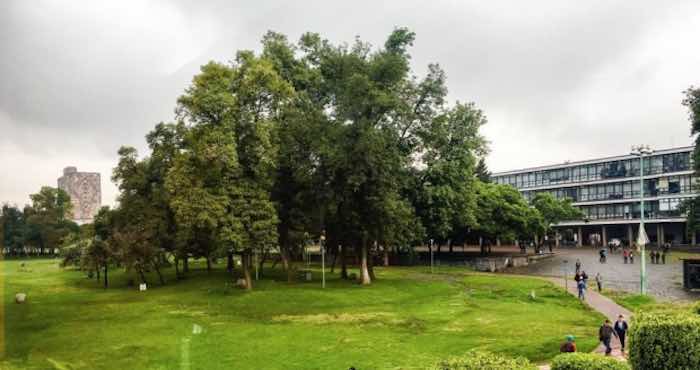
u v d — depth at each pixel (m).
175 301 40.72
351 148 46.09
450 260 78.31
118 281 58.31
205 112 41.44
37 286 51.47
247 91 43.22
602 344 24.36
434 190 59.19
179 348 24.77
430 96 52.97
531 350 23.72
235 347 25.48
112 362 22.25
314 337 27.84
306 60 54.66
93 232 57.28
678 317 15.29
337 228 52.78
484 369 9.72
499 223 80.62
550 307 36.34
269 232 43.78
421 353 23.97
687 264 44.31
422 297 42.50
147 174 55.22
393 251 76.12
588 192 113.38
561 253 93.69
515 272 62.38
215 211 41.66
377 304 39.12
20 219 89.50
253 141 43.38
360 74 46.78
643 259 40.44
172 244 56.78
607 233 116.31
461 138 59.94
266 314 35.28
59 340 25.06
